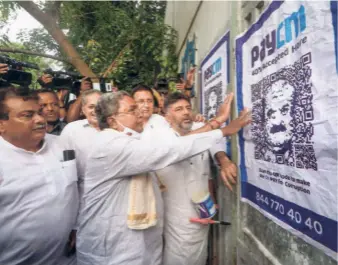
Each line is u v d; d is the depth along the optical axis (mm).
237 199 2672
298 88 1676
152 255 2240
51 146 2127
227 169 2668
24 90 1913
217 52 3223
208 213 2559
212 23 3586
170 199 2588
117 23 6395
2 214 1819
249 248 2441
